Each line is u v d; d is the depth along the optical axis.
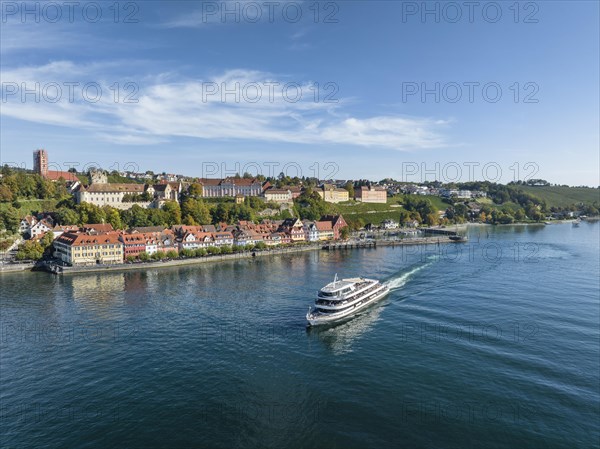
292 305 121.44
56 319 108.19
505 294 129.88
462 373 76.75
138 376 77.06
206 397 69.56
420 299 126.25
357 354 86.25
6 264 180.38
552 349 86.56
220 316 110.88
